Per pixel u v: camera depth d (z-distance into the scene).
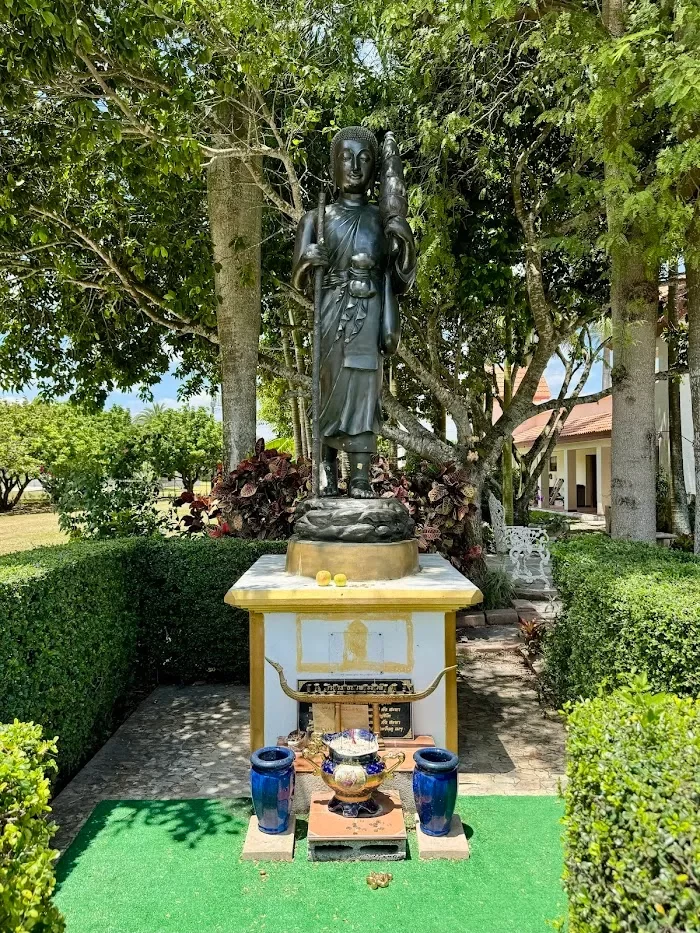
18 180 7.64
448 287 8.84
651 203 5.00
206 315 8.79
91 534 7.99
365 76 8.62
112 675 5.10
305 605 3.89
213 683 6.31
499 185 9.01
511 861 3.25
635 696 2.44
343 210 4.61
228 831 3.58
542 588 9.83
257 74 6.41
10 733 2.45
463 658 6.90
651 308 6.95
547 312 8.87
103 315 9.77
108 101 6.70
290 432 25.20
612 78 5.21
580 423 21.05
